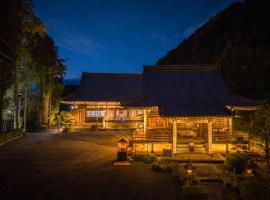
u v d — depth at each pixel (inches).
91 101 1338.6
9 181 518.3
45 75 1392.7
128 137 1093.8
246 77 1208.8
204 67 955.3
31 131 1300.4
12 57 1008.2
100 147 880.9
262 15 1736.0
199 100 837.2
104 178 543.5
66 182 515.8
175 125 745.6
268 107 704.4
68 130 1290.6
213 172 590.9
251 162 648.4
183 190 417.4
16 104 1122.0
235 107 823.1
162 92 869.8
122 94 1398.9
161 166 605.3
